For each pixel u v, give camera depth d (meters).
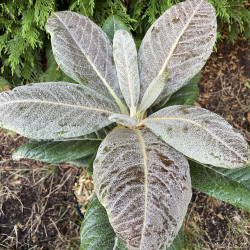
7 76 0.68
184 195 0.27
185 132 0.29
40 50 0.69
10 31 0.57
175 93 0.43
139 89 0.35
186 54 0.35
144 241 0.24
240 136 0.28
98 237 0.35
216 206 0.64
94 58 0.37
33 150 0.36
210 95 0.72
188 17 0.35
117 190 0.26
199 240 0.62
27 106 0.29
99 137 0.39
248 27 0.70
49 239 0.62
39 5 0.51
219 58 0.76
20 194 0.65
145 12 0.56
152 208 0.25
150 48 0.36
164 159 0.29
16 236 0.62
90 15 0.57
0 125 0.29
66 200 0.65
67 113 0.31
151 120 0.33
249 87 0.73
